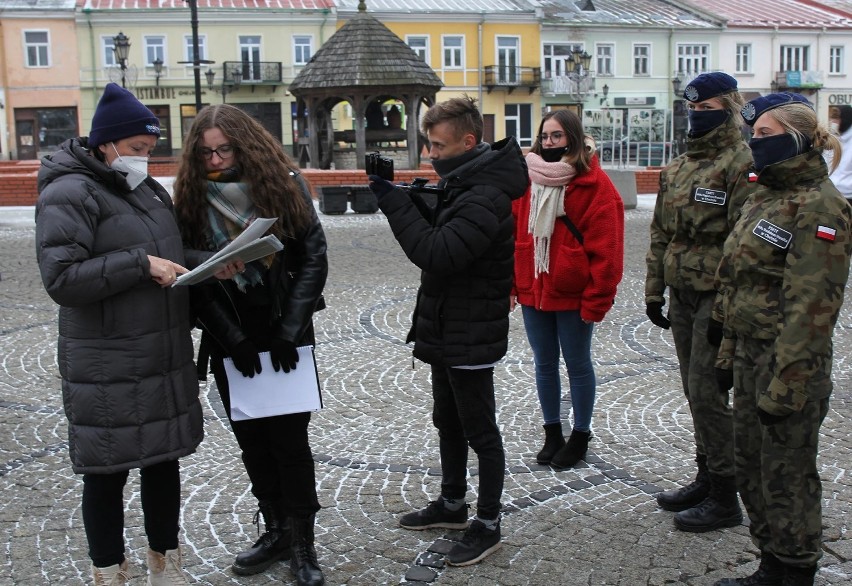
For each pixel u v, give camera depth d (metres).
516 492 4.52
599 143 44.53
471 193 3.55
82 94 43.88
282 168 3.45
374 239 14.98
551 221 4.55
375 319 8.76
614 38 49.41
